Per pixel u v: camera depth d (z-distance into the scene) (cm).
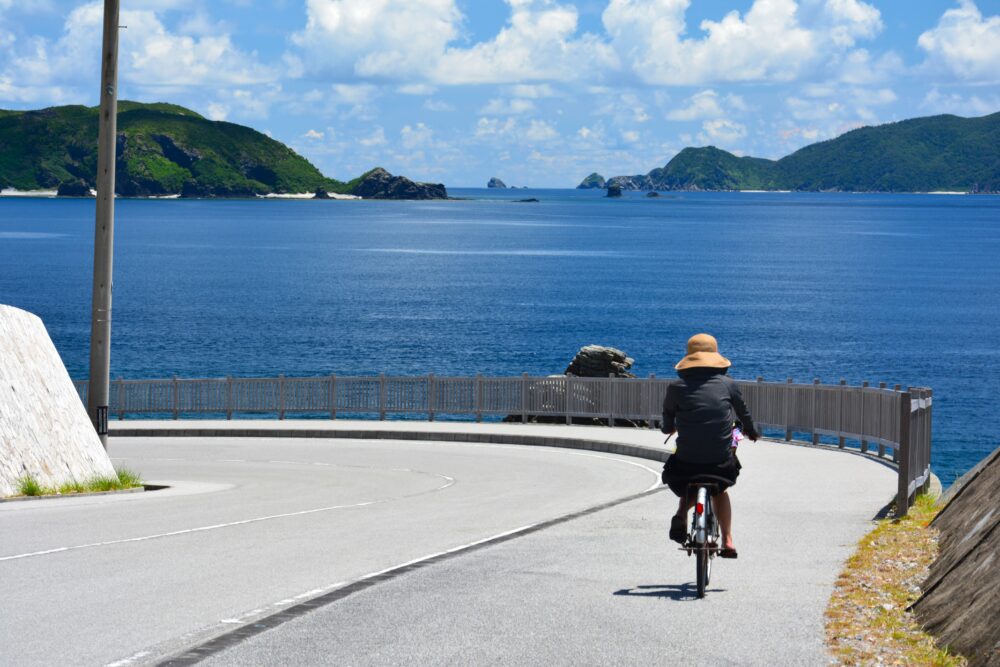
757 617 798
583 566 1007
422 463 2311
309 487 1859
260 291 9775
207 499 1647
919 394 1419
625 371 3431
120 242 18200
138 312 8025
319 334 6862
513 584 920
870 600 855
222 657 685
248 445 2739
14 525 1303
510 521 1360
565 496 1689
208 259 14125
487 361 5803
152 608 829
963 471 3391
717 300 9300
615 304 8888
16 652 696
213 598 866
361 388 3152
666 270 12812
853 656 693
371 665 668
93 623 778
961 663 669
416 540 1188
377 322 7519
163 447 2698
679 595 876
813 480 1752
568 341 6638
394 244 17962
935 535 1141
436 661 677
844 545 1124
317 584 927
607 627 766
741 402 894
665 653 698
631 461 2314
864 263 14250
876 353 6216
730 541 909
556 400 2992
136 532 1245
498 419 4056
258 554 1086
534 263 13800
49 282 10406
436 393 3097
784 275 12212
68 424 1861
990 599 707
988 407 4503
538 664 671
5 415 1698
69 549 1112
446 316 7938
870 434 2150
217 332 6919
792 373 5456
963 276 12162
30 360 1828
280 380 3191
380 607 830
